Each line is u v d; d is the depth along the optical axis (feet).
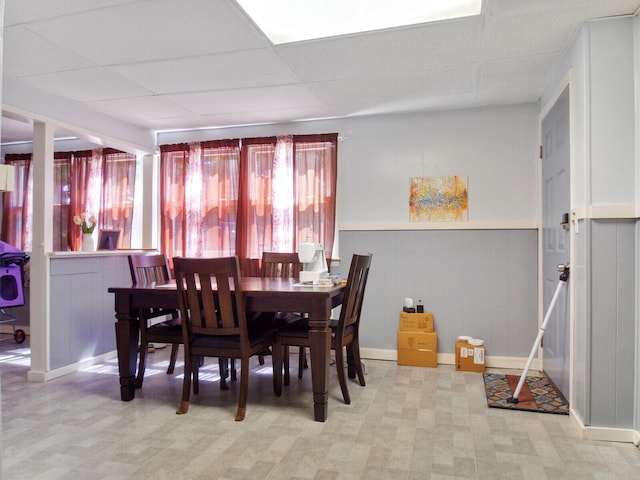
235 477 6.21
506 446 7.20
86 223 13.61
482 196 12.32
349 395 9.30
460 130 12.51
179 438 7.47
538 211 11.78
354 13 7.74
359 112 12.92
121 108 12.45
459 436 7.55
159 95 11.37
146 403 9.14
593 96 7.55
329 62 9.37
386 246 12.89
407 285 12.72
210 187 14.43
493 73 9.98
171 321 10.23
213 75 10.07
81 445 7.21
